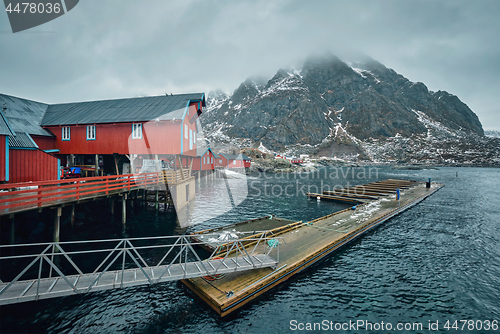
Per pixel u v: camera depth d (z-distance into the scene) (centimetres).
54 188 1201
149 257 1308
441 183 4912
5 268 1067
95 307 894
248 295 943
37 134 2136
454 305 968
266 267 1128
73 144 2281
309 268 1246
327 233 1642
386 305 960
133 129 2203
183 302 934
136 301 934
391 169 10525
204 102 2678
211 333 793
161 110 2308
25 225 1339
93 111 2420
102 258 1262
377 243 1616
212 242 1375
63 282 836
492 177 6719
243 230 1697
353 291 1050
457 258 1390
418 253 1456
